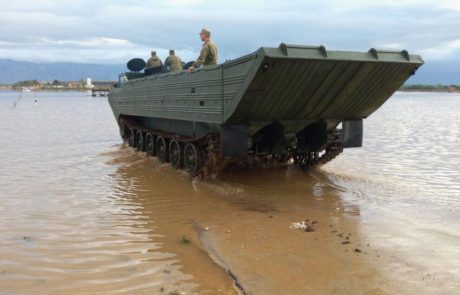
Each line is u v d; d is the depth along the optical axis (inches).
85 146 712.4
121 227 296.8
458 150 633.0
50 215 325.1
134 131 636.7
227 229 288.0
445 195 366.9
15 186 422.3
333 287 203.0
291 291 200.8
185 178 441.1
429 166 504.4
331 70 336.2
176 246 261.4
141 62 698.8
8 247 261.0
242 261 235.3
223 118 366.9
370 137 802.8
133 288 208.8
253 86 327.3
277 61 311.3
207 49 419.5
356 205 337.4
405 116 1446.9
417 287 201.2
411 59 362.0
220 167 421.4
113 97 750.5
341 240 261.4
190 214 323.6
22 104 2743.6
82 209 340.5
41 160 575.8
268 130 400.5
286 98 352.5
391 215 310.0
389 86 382.0
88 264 236.7
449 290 198.2
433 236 265.7
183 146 459.5
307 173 454.3
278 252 245.8
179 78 453.4
